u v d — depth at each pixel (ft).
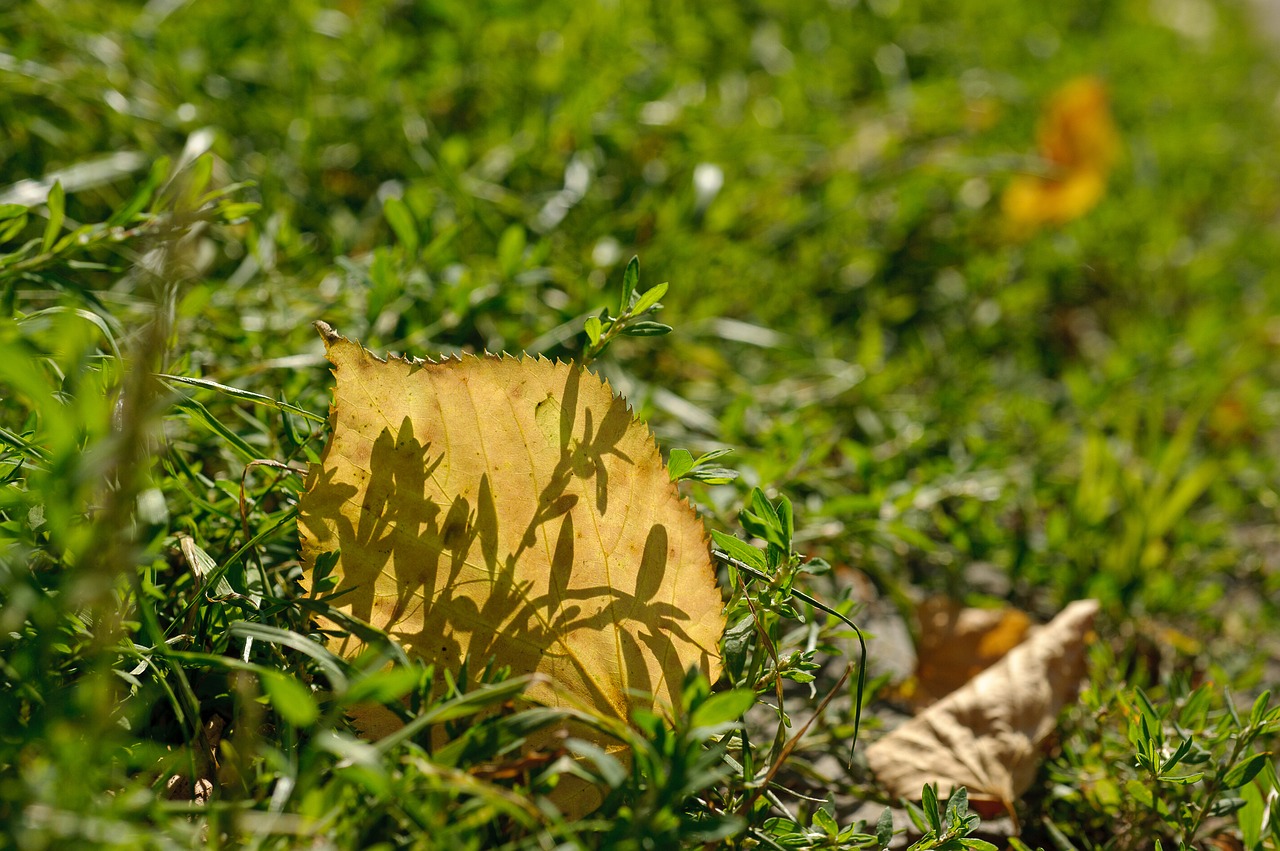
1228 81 4.16
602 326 1.39
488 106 2.12
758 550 1.35
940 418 1.78
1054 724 1.46
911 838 1.41
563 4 2.30
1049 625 1.52
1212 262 2.58
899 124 2.54
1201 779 1.38
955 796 1.31
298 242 1.65
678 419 1.69
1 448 1.34
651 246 1.80
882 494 1.55
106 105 1.74
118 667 1.30
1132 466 1.79
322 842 1.23
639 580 1.34
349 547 1.33
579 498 1.34
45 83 1.72
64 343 1.21
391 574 1.33
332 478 1.33
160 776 1.26
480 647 1.33
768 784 1.33
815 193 2.23
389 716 1.32
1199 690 1.41
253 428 1.49
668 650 1.34
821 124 2.32
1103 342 2.35
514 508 1.34
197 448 1.47
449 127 2.11
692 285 1.82
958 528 1.63
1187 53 4.21
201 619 1.34
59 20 1.78
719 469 1.37
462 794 1.28
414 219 1.68
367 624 1.31
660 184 2.04
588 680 1.33
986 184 2.50
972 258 2.27
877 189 2.27
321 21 2.07
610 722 1.25
